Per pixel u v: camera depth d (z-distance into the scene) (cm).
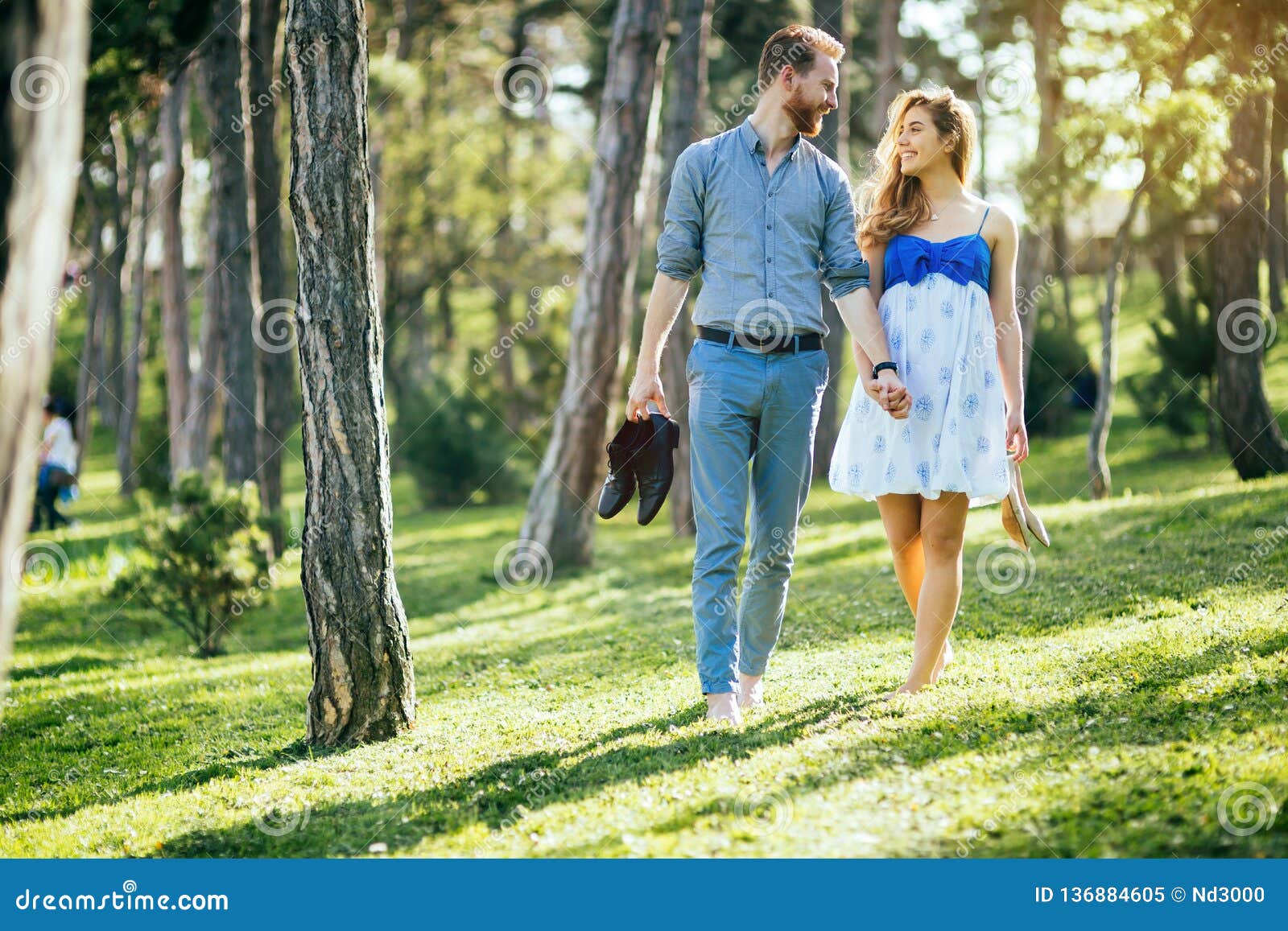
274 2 1258
